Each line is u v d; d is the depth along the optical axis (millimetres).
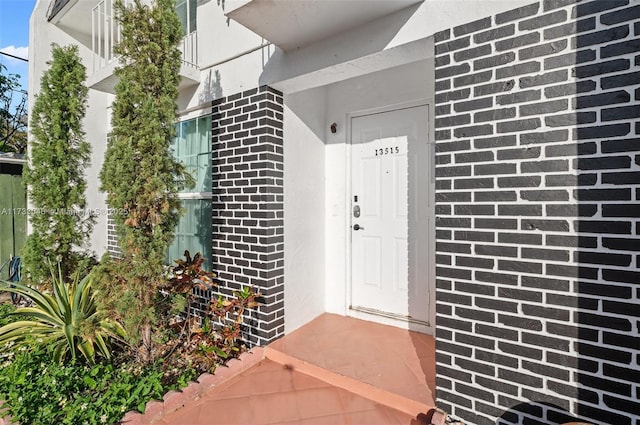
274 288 3059
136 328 2553
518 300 1825
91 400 2150
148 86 2584
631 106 1537
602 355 1601
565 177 1699
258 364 2832
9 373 2371
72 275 3691
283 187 3172
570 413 1677
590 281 1634
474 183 1968
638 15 1528
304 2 2127
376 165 3553
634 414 1520
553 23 1735
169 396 2215
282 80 2859
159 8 2602
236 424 2090
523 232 1812
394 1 2141
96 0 4422
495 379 1893
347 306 3734
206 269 3789
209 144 3719
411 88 3234
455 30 2035
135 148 2529
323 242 3805
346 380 2455
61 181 3977
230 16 2264
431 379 2436
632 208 1533
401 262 3412
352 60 2475
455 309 2035
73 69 4035
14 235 5277
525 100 1811
